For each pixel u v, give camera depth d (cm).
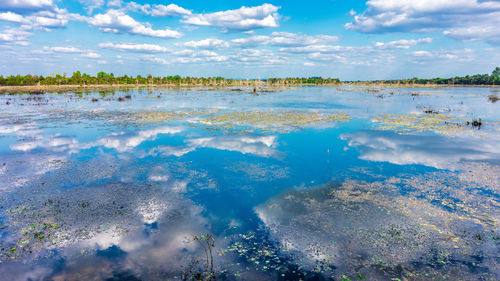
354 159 1739
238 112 3875
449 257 809
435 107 4591
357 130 2617
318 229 964
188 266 782
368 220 1016
